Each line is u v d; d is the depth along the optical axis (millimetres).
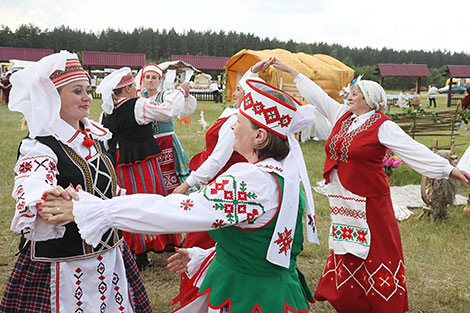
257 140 1787
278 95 1809
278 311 1738
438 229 5180
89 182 2094
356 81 3100
